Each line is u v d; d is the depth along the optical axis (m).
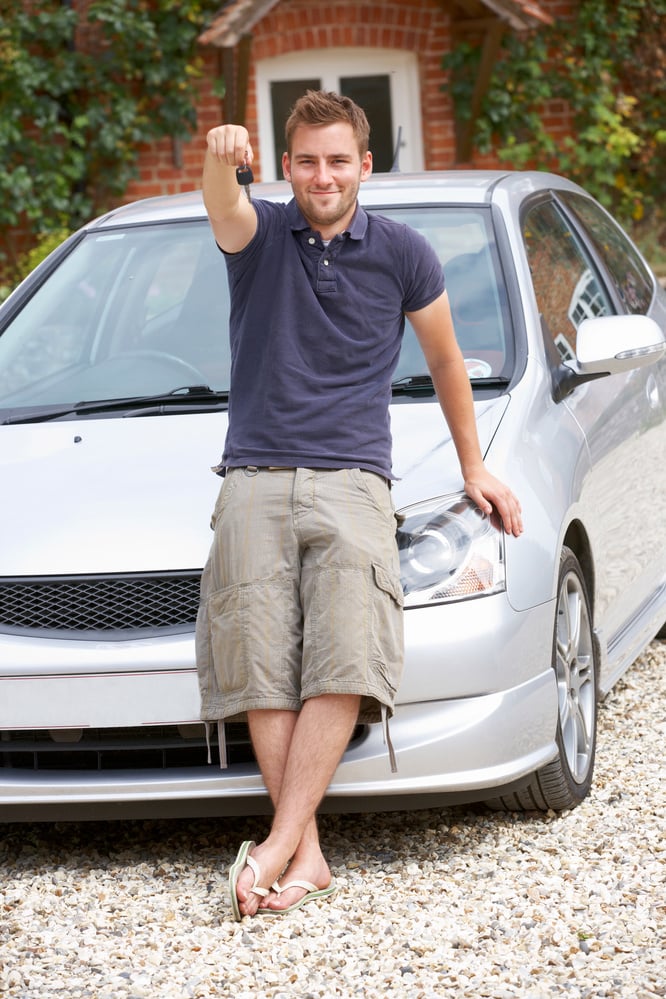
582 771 4.72
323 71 14.84
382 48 14.77
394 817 4.63
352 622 3.77
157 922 3.90
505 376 4.86
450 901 3.96
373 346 3.85
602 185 15.60
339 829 4.54
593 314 5.85
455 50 14.69
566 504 4.56
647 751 5.14
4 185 13.55
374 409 3.89
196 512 4.30
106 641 4.12
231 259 3.82
